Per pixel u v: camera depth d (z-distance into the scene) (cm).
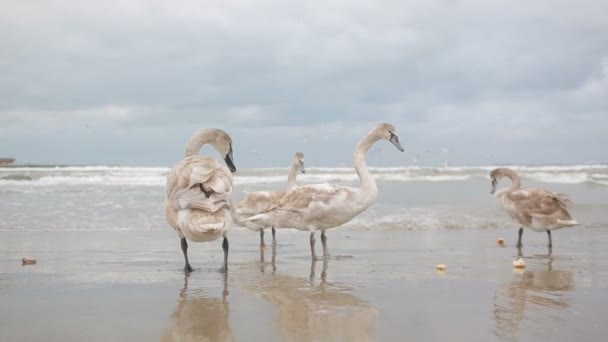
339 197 1128
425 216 1922
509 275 939
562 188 3238
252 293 778
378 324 617
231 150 1078
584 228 1741
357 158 1191
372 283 858
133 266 1016
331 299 741
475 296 764
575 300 741
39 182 3212
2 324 615
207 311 673
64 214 1872
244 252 1241
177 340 559
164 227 1664
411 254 1205
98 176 3700
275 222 1184
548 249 1300
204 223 811
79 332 586
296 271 971
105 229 1611
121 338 566
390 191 2948
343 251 1259
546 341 557
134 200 2275
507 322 627
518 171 4856
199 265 1040
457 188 3172
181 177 845
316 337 568
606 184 3531
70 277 895
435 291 797
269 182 3438
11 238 1401
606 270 997
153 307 692
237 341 555
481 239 1488
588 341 558
